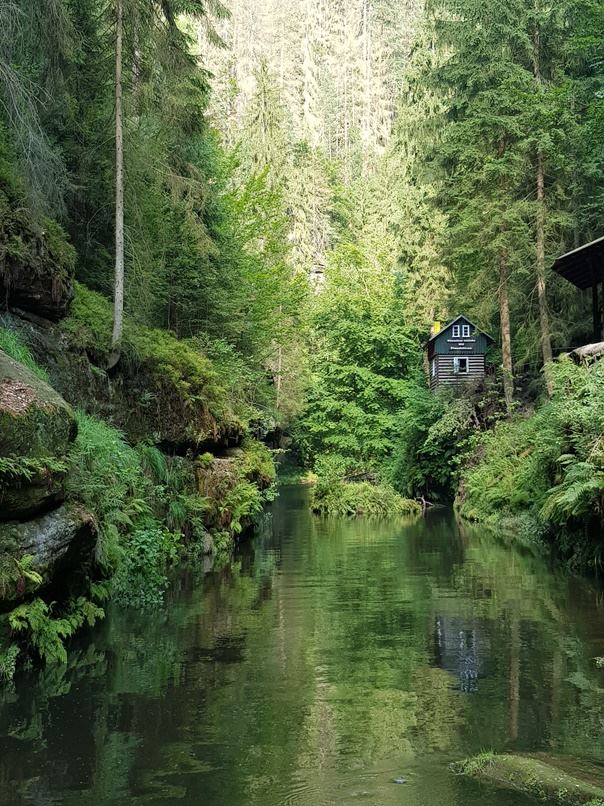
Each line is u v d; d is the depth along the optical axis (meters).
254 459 21.69
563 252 27.62
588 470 14.49
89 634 9.48
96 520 9.76
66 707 6.79
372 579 13.77
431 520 27.00
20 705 6.86
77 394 13.61
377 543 19.78
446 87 31.80
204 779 5.28
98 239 18.89
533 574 14.10
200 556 16.30
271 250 33.47
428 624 10.04
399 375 43.19
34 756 5.69
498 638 9.24
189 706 6.83
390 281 52.19
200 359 18.94
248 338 27.92
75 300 15.57
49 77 14.63
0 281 12.50
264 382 29.09
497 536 20.75
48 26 13.97
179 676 7.74
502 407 30.61
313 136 114.88
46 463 8.27
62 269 14.15
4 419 7.93
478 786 5.13
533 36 29.27
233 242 26.83
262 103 63.34
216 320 23.86
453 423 30.83
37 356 12.97
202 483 17.72
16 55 14.58
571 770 5.36
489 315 30.98
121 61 16.11
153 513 14.21
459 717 6.50
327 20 162.00
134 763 5.56
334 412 42.78
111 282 18.14
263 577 14.03
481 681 7.54
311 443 46.25
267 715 6.58
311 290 60.19
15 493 7.79
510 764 5.35
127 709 6.73
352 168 95.69
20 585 7.63
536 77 28.77
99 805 4.89
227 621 10.26
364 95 125.12
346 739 6.02
